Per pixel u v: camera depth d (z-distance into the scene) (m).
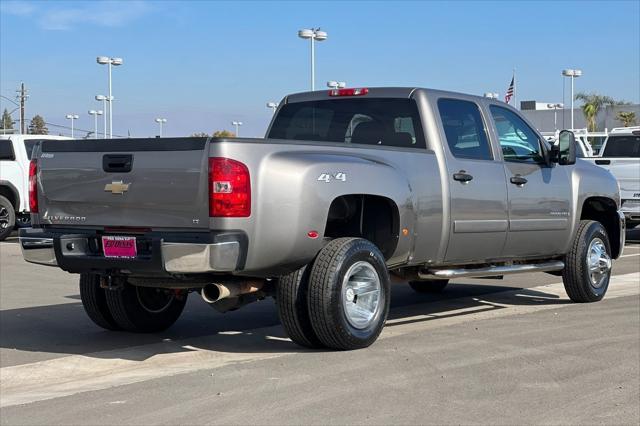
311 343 6.88
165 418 5.09
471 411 5.21
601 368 6.30
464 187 7.83
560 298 10.02
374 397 5.49
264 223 6.21
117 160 6.46
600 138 28.95
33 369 6.59
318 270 6.59
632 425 4.97
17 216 19.09
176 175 6.18
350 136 8.27
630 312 8.80
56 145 6.82
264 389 5.70
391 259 7.31
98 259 6.53
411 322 8.33
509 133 8.67
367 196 7.03
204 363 6.62
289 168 6.34
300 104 8.75
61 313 9.16
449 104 8.05
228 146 6.06
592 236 9.41
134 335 7.94
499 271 8.36
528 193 8.59
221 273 6.41
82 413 5.24
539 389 5.71
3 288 11.12
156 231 6.35
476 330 7.76
